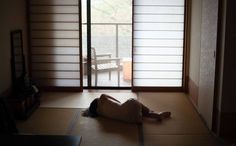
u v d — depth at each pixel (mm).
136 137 3850
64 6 5617
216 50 3838
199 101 4703
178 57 5746
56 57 5785
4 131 3561
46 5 5625
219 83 3852
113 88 6008
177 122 4363
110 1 7031
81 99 5348
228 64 3711
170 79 5816
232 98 3793
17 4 5121
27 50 5680
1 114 3646
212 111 4000
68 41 5727
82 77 5816
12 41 4812
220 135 3896
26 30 5617
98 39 7098
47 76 5852
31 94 4711
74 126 4184
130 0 7109
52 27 5691
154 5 5586
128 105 4340
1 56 4426
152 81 5828
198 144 3670
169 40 5695
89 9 5754
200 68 4668
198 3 4922
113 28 7031
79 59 5758
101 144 3639
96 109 4562
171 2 5578
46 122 4309
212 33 4008
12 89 4820
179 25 5652
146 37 5688
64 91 5848
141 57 5750
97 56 6484
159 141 3738
